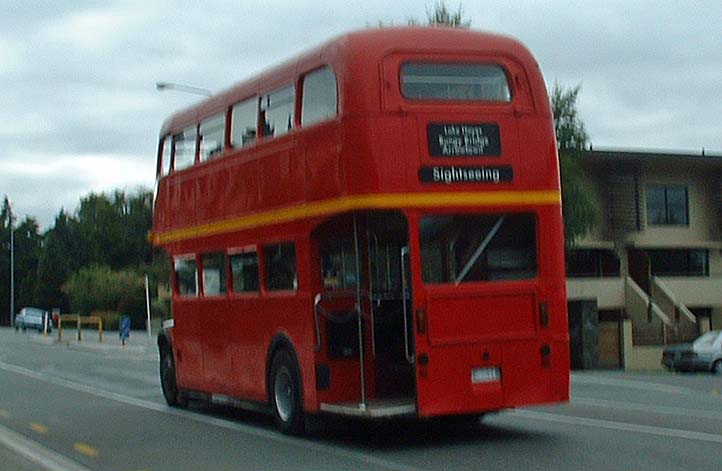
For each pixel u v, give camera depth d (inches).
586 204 1622.8
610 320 1736.0
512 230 501.4
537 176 502.0
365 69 480.7
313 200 516.1
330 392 525.7
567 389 505.7
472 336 489.4
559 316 505.7
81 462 488.1
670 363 1310.3
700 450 464.8
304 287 529.3
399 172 478.0
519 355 497.0
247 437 567.5
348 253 536.1
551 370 502.3
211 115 658.2
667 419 591.8
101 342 1990.7
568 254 1721.2
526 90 505.0
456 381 485.7
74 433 604.1
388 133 478.0
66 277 3912.4
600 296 1729.8
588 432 538.3
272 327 571.2
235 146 619.5
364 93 478.9
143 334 2536.9
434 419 574.9
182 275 720.3
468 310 489.4
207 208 663.8
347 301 534.0
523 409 661.3
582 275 1806.1
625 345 1558.8
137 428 624.7
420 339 480.1
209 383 671.1
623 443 493.4
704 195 1913.1
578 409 658.2
